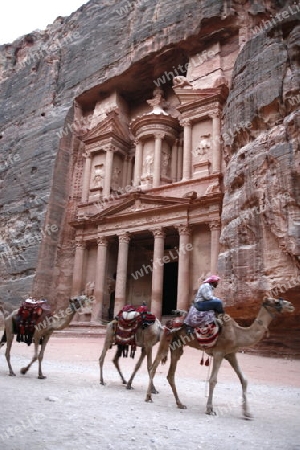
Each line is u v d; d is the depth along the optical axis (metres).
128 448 5.23
